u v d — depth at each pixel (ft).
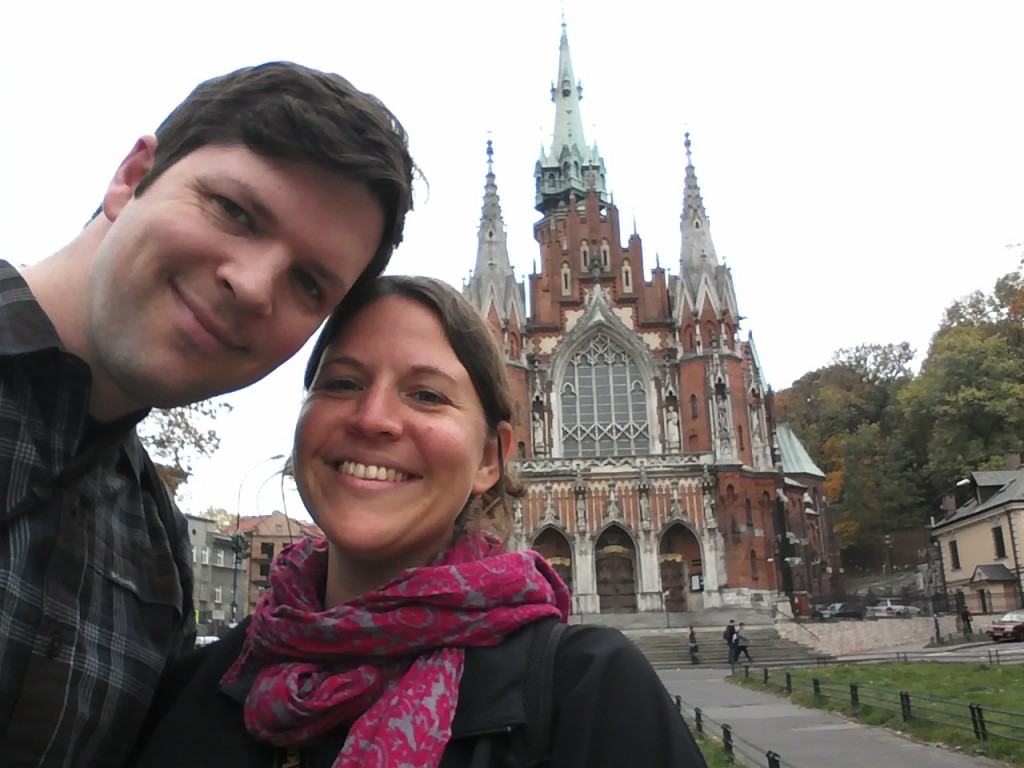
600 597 196.85
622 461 200.95
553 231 228.43
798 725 71.26
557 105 323.78
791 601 218.18
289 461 14.32
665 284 222.07
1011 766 49.78
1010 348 302.86
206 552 230.07
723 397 205.16
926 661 122.83
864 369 425.69
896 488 336.08
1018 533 202.59
